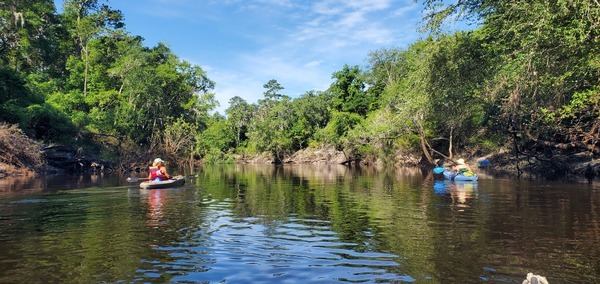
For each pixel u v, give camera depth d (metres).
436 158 38.44
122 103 45.19
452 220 8.46
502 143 27.88
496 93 17.45
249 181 20.91
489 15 14.45
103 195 13.62
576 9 10.22
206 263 5.50
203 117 64.88
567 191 13.23
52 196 13.30
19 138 24.86
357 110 57.50
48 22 44.03
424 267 5.21
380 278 4.80
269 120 64.38
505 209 9.78
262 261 5.57
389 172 28.95
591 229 7.36
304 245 6.46
